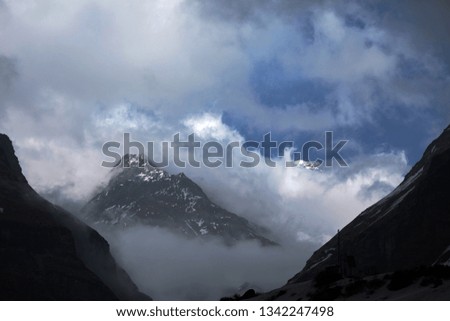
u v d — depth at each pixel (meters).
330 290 96.25
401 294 89.44
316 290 100.31
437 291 86.94
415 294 87.69
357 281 96.12
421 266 96.06
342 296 94.69
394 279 92.75
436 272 92.44
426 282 90.19
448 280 90.00
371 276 99.81
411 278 92.38
